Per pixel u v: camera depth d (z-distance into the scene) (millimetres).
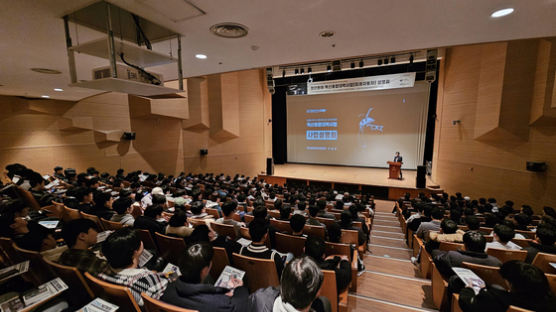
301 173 14133
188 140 12242
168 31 2953
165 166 11492
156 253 2783
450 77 10719
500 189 8305
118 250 1683
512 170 7922
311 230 3582
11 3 2189
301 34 3109
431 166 13188
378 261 4008
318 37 3221
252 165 14336
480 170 9047
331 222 4129
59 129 8617
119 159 10047
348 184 11750
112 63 2373
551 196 6926
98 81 2453
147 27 2824
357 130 15305
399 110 14133
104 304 1548
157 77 2916
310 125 16609
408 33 3115
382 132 14656
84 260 1850
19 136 7895
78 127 8867
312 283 1117
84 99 9055
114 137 9688
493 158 8547
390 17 2652
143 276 1694
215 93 12562
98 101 9406
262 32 3021
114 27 2762
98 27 2736
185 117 11539
